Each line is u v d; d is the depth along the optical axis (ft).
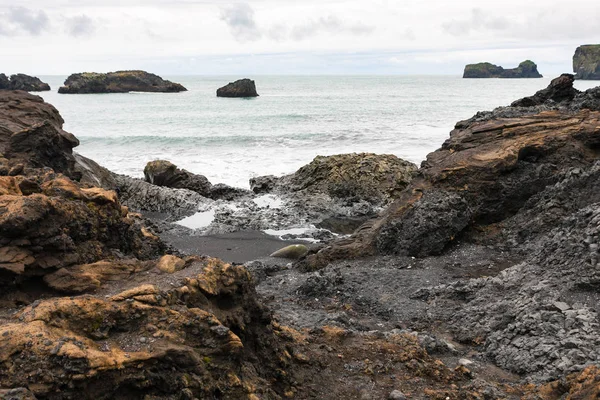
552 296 29.37
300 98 303.48
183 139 126.41
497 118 54.19
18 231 18.31
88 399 14.64
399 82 609.83
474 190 46.62
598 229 32.68
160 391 15.67
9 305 17.78
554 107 56.18
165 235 59.00
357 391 21.26
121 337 16.30
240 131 141.49
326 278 37.68
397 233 45.03
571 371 23.35
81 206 22.07
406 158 100.17
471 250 43.09
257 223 62.59
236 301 20.12
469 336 29.19
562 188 44.01
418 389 21.74
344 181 73.56
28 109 64.59
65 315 16.15
